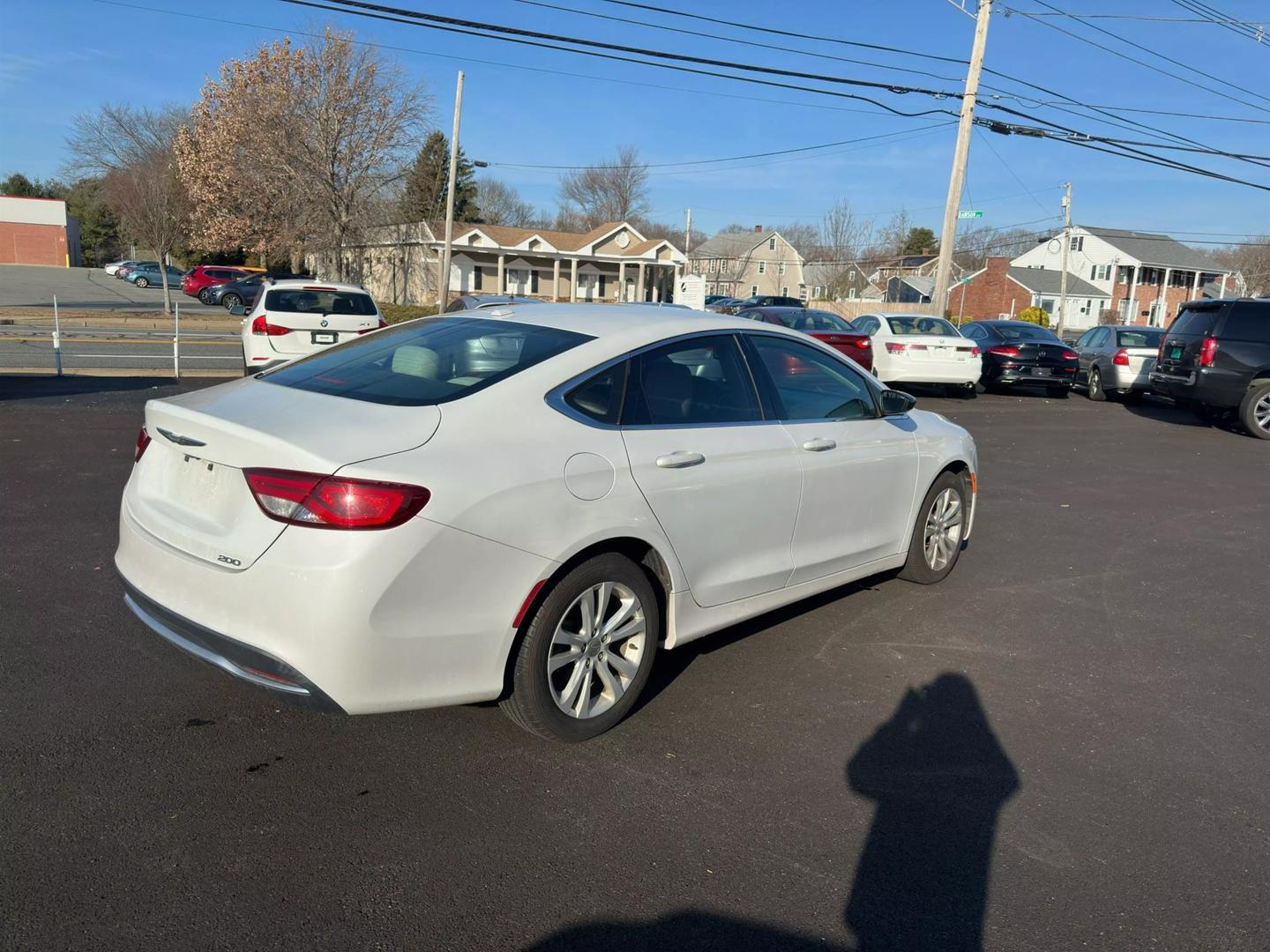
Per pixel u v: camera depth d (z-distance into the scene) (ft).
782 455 14.12
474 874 9.27
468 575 10.16
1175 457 38.09
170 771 10.84
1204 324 46.14
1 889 8.63
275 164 108.06
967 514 19.72
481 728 12.30
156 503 11.25
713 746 12.14
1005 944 8.61
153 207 100.99
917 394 59.52
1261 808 11.16
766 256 266.36
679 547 12.53
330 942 8.21
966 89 63.72
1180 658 15.96
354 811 10.25
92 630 14.57
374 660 9.69
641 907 8.90
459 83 103.50
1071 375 59.57
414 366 12.12
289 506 9.61
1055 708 13.78
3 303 113.80
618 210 280.72
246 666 9.97
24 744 11.20
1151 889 9.51
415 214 186.39
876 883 9.43
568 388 11.71
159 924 8.31
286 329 39.19
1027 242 267.59
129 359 54.34
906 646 15.93
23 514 20.56
